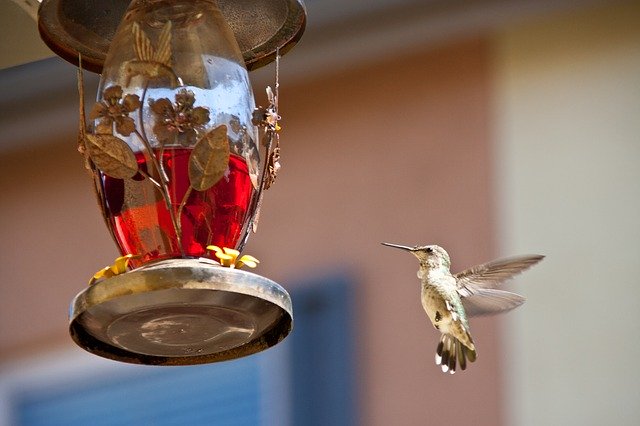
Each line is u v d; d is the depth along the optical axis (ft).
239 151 19.49
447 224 39.68
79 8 21.25
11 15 24.14
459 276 28.50
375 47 40.34
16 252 42.37
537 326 38.60
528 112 40.09
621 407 37.42
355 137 40.60
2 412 41.98
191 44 19.62
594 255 39.01
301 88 41.01
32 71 39.14
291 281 40.09
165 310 18.42
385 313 39.37
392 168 40.32
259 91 40.65
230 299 18.33
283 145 40.96
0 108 40.50
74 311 18.07
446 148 40.11
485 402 38.09
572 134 39.91
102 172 18.95
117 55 19.62
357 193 40.32
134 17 19.94
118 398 42.32
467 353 26.96
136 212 19.07
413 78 40.55
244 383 41.57
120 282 17.71
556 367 38.04
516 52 40.37
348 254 39.96
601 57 40.27
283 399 40.45
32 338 42.16
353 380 39.34
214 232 19.24
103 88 19.54
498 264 28.66
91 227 42.11
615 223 39.14
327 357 39.86
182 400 42.24
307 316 40.14
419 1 39.01
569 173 39.73
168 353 19.67
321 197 40.45
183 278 17.65
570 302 38.78
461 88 40.40
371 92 40.73
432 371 38.60
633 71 39.99
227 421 40.96
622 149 39.70
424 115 40.37
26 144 41.96
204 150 18.60
